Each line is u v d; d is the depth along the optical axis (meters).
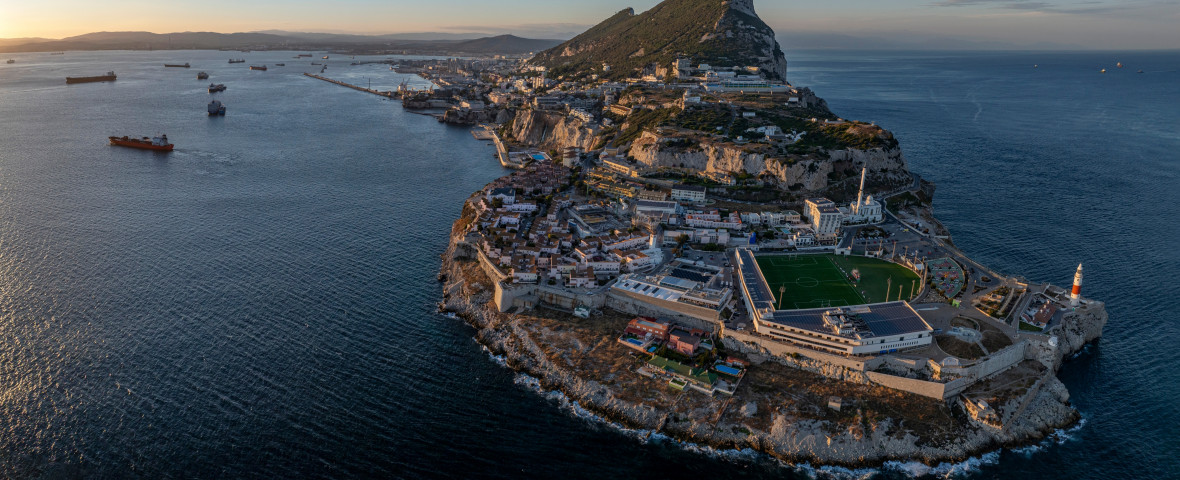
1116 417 148.50
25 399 145.75
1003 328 167.38
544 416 148.00
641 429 143.88
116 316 182.62
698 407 147.75
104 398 147.00
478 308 191.88
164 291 199.00
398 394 153.38
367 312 191.12
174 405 145.75
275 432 138.88
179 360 162.38
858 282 197.50
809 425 140.88
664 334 172.88
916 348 160.25
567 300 190.25
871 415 143.88
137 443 134.25
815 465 134.75
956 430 141.38
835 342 158.62
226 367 160.25
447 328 184.88
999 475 132.75
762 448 138.25
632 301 187.25
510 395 155.25
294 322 183.12
